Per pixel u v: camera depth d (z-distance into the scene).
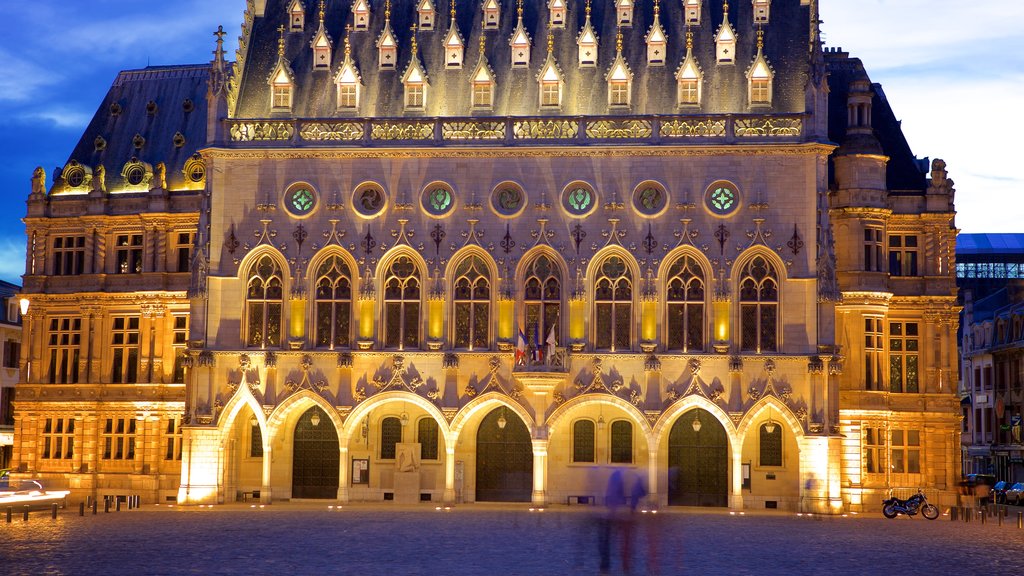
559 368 62.59
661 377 63.19
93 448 72.69
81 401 72.81
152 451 71.75
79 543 41.38
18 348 100.94
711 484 64.88
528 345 63.00
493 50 68.44
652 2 69.38
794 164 63.53
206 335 64.88
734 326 63.12
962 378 115.06
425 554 38.34
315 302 65.31
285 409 64.44
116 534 45.00
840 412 66.56
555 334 64.00
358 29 70.06
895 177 71.31
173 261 72.62
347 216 65.38
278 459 66.94
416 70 67.12
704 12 68.31
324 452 67.12
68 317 74.19
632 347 63.62
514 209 64.75
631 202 64.12
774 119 63.69
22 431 73.88
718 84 66.19
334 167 65.69
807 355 62.31
